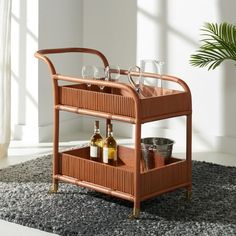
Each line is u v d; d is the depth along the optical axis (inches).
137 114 153.1
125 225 152.9
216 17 222.5
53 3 237.0
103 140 172.4
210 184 185.2
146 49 237.9
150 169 171.6
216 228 151.0
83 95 165.3
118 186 160.9
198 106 230.4
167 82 234.8
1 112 211.3
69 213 160.2
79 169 169.3
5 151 214.5
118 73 171.8
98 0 246.2
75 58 251.0
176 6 229.6
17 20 235.3
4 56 209.3
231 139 224.8
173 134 236.1
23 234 149.2
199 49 227.0
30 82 236.5
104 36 246.8
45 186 181.2
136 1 237.5
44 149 226.7
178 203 168.9
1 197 171.3
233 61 221.5
